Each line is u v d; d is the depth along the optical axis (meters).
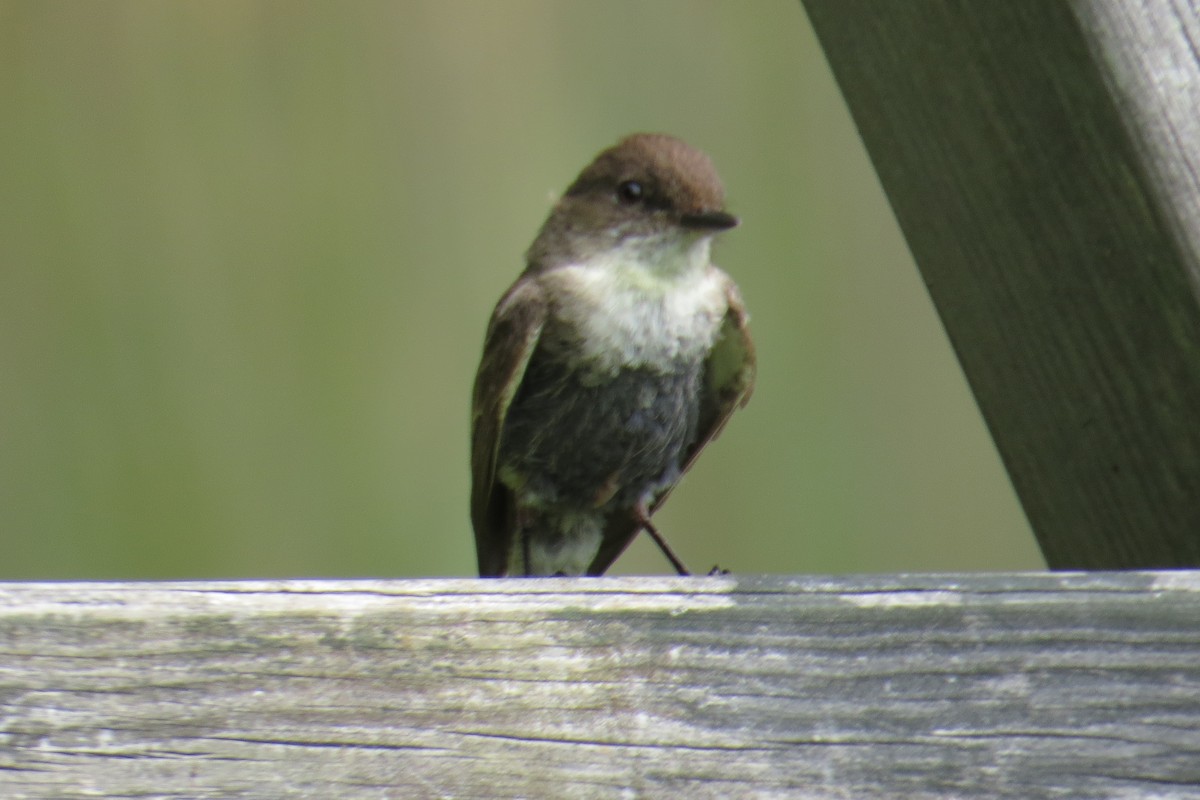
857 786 3.90
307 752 3.89
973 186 3.94
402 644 3.89
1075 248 3.93
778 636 3.90
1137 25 3.92
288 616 3.89
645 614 3.90
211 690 3.89
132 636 3.89
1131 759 3.90
